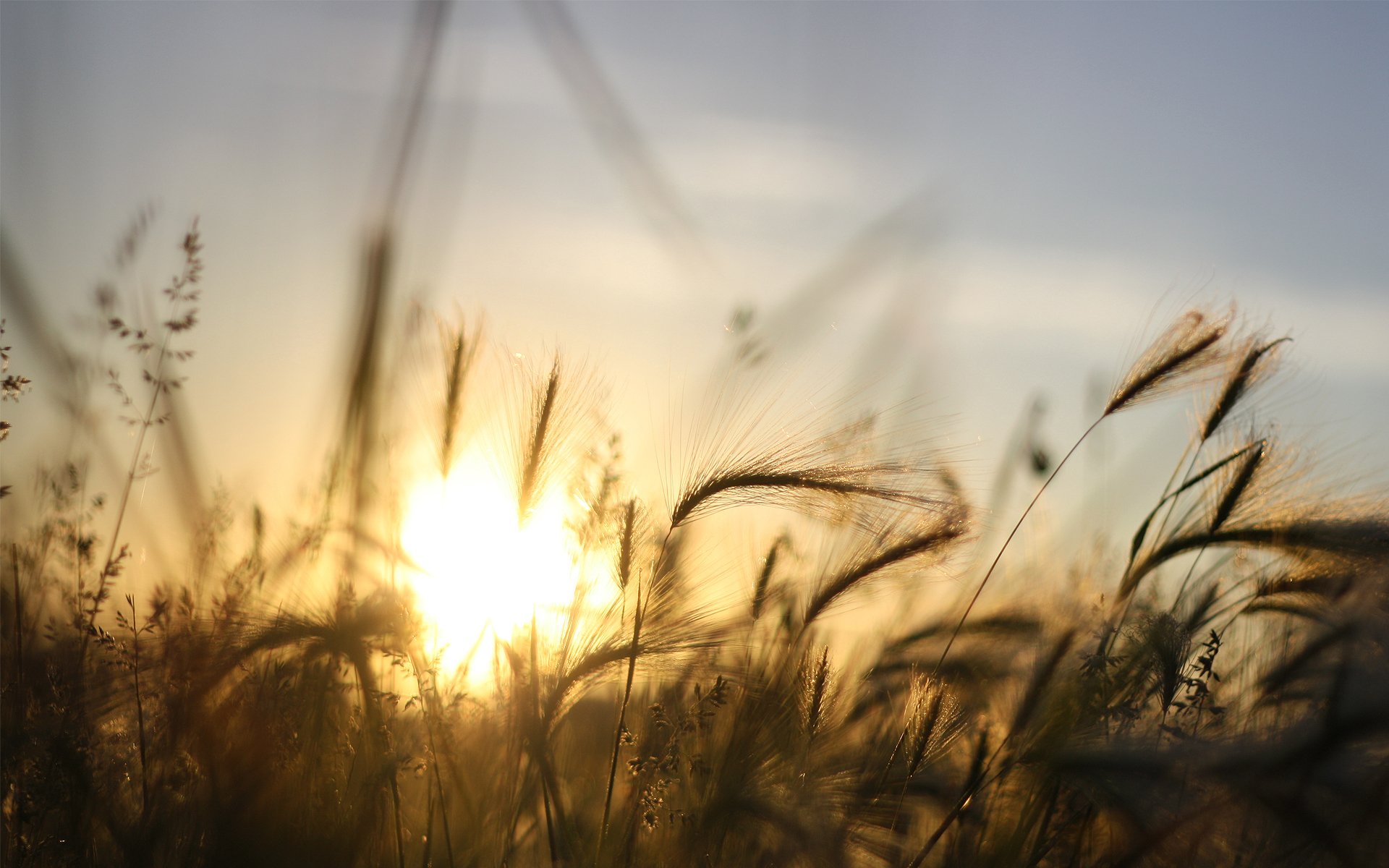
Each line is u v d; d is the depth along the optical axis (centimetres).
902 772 118
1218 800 114
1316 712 116
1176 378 123
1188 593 122
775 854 115
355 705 114
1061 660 116
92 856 112
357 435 104
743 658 119
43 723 112
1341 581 118
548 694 115
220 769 110
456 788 116
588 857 115
